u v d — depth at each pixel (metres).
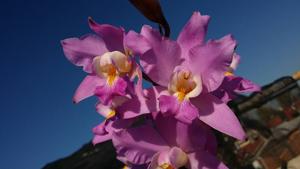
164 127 0.20
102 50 0.21
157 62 0.19
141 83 0.19
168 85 0.19
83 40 0.21
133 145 0.20
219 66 0.19
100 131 0.20
